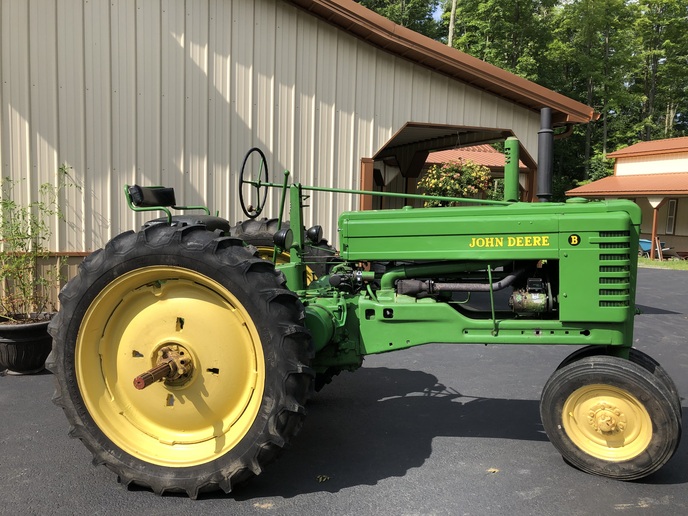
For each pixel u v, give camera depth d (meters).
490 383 4.60
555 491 2.82
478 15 30.22
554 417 2.98
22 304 5.25
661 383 2.81
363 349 3.24
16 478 2.92
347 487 2.87
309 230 4.04
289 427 2.62
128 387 2.88
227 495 2.78
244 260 2.67
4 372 4.75
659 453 2.78
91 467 3.06
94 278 2.74
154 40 6.33
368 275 3.39
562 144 35.53
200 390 2.79
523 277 3.22
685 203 21.94
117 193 6.32
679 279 12.91
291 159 7.14
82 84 6.10
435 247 3.16
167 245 2.69
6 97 5.87
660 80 39.03
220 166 6.76
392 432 3.59
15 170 5.94
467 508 2.66
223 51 6.65
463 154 19.45
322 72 7.17
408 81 7.60
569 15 33.81
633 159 24.69
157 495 2.76
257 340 2.66
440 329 3.14
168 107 6.46
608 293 2.93
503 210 3.08
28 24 5.88
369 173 7.55
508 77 7.69
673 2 37.00
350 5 6.85
